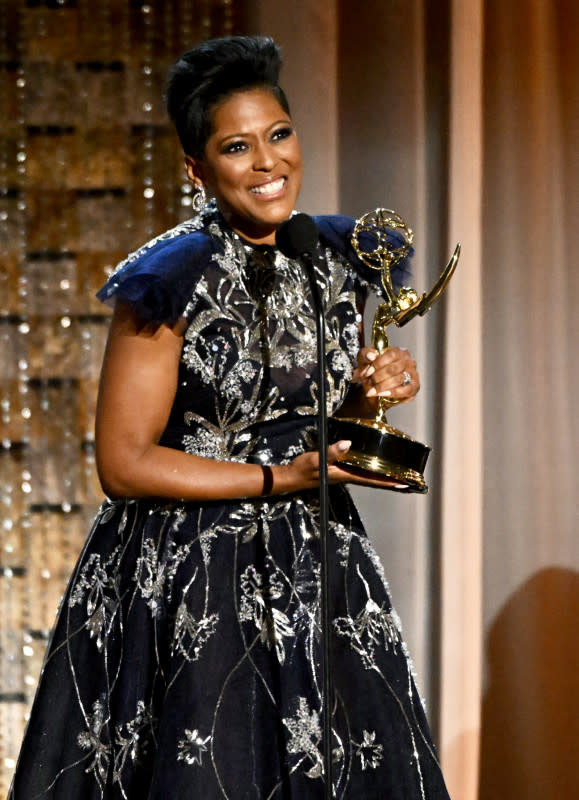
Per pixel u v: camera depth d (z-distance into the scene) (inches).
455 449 387.2
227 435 230.7
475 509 388.5
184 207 396.2
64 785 226.4
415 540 389.1
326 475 198.1
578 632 394.6
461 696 388.2
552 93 395.9
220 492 220.4
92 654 232.4
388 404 233.1
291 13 387.2
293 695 218.5
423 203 390.6
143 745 221.8
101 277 398.3
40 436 400.5
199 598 221.8
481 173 393.1
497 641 397.1
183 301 217.9
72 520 402.6
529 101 392.8
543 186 394.0
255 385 225.9
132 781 221.0
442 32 389.4
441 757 388.2
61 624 238.7
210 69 220.4
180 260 221.3
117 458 219.8
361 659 227.8
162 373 220.4
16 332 399.5
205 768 210.7
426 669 390.9
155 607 225.5
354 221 252.1
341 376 236.5
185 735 212.2
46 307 398.6
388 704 226.8
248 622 222.5
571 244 395.5
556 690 395.2
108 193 396.8
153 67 394.6
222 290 226.2
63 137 395.9
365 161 390.9
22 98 394.9
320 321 201.8
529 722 395.2
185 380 226.2
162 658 223.6
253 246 233.5
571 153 395.5
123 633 227.9
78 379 399.9
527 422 394.3
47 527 401.7
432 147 391.9
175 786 209.2
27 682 401.7
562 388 395.2
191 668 216.7
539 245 393.7
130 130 395.9
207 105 220.8
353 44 391.9
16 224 397.4
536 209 393.7
